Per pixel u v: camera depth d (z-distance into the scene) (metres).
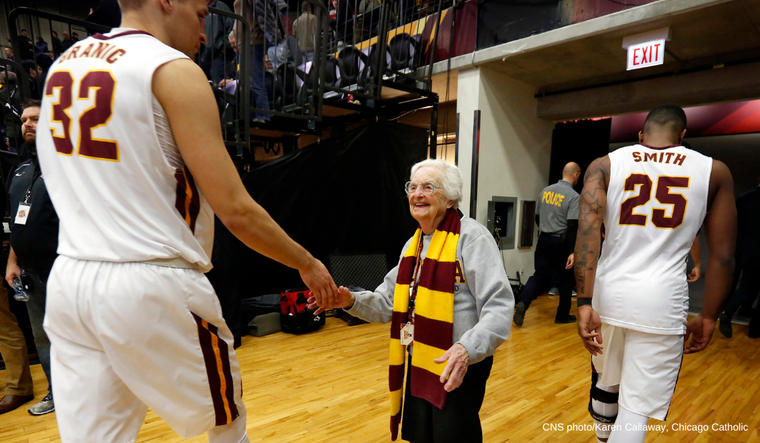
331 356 3.39
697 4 3.29
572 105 5.45
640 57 3.86
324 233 4.41
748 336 3.90
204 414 0.92
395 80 4.84
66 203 0.83
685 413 2.43
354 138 4.53
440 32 5.19
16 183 2.38
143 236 0.80
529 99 5.65
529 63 4.73
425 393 1.37
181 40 0.92
